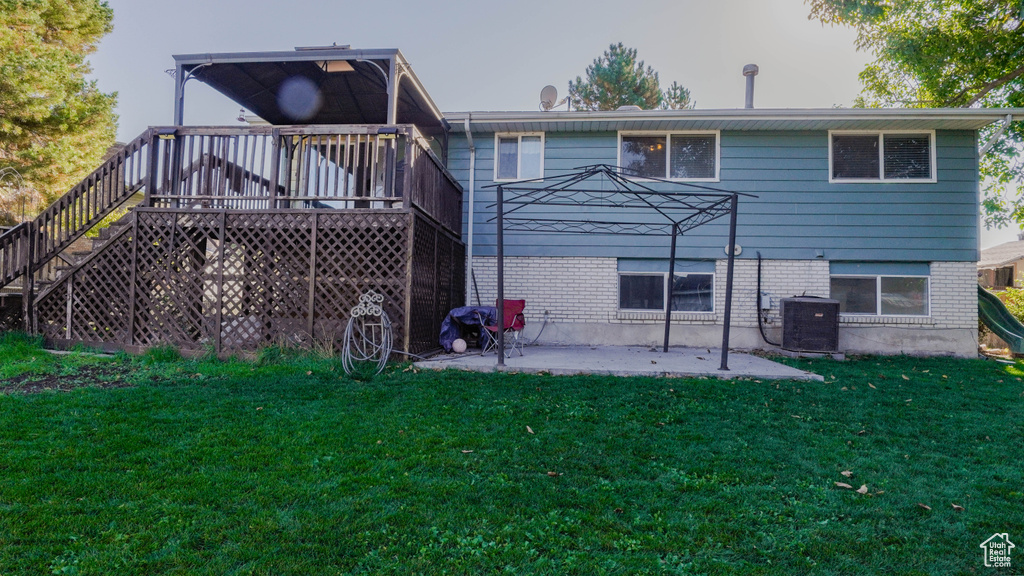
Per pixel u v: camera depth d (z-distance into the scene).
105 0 16.91
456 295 9.93
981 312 11.02
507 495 2.96
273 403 4.86
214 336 7.21
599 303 10.34
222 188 7.45
